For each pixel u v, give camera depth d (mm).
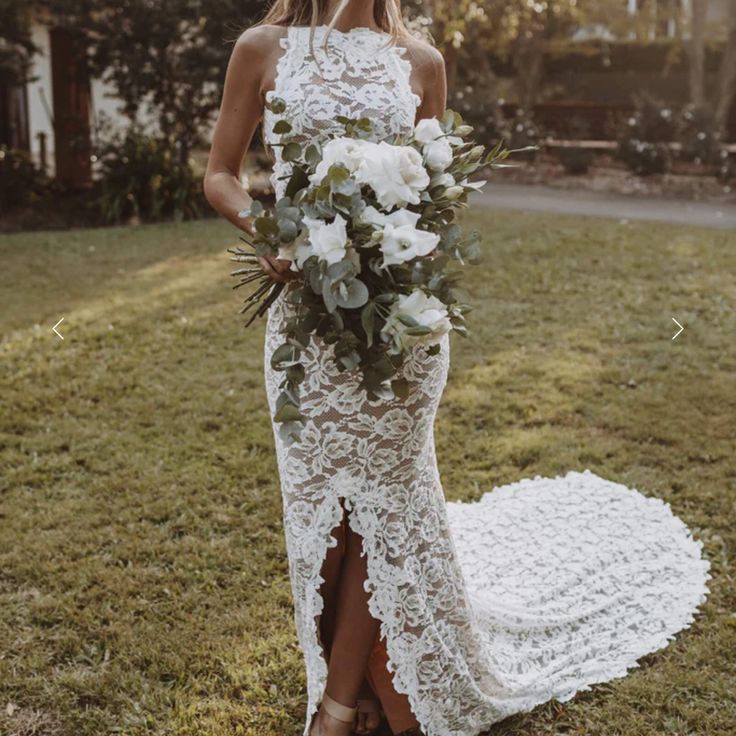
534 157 17281
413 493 2553
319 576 2502
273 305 2512
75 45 12141
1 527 3793
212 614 3191
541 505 3871
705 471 4254
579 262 8523
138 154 11695
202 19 11367
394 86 2494
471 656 2664
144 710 2729
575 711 2730
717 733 2584
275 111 2262
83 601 3281
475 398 5137
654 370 5590
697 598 3234
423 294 2098
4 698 2779
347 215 2086
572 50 20750
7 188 12172
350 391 2410
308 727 2557
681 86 20438
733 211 12344
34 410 5066
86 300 7328
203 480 4195
